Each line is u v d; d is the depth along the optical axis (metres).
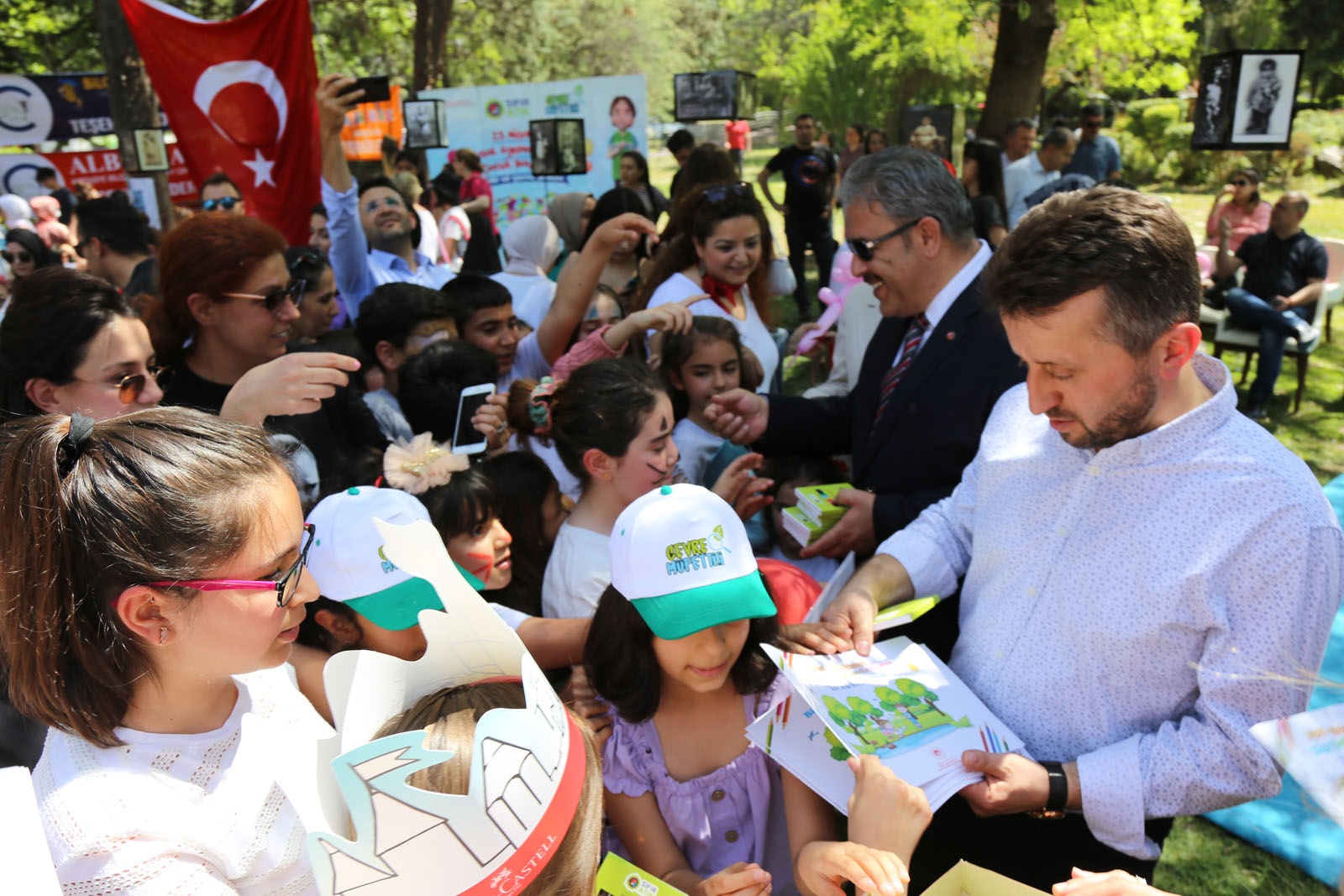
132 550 1.00
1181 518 1.52
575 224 6.61
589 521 2.29
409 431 3.12
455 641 1.18
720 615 1.56
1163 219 1.39
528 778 0.97
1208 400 1.52
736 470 2.48
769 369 3.59
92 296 2.01
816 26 21.39
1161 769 1.52
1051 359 1.46
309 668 1.68
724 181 4.32
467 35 22.25
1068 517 1.64
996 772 1.55
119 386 2.04
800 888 1.53
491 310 3.42
